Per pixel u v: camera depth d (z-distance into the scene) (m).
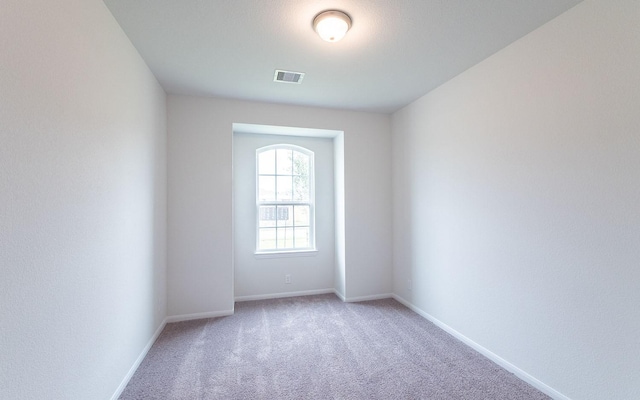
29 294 1.11
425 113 3.21
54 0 1.25
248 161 3.92
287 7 1.75
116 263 1.87
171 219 3.14
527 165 2.04
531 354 2.01
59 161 1.29
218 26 1.94
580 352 1.72
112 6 1.72
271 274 3.97
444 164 2.92
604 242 1.60
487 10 1.78
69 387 1.36
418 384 2.03
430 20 1.89
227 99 3.33
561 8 1.76
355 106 3.62
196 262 3.21
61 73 1.30
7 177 1.01
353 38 2.10
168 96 3.15
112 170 1.81
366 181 3.86
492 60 2.34
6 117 1.00
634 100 1.48
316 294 4.11
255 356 2.41
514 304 2.15
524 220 2.07
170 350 2.50
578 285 1.73
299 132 3.83
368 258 3.86
